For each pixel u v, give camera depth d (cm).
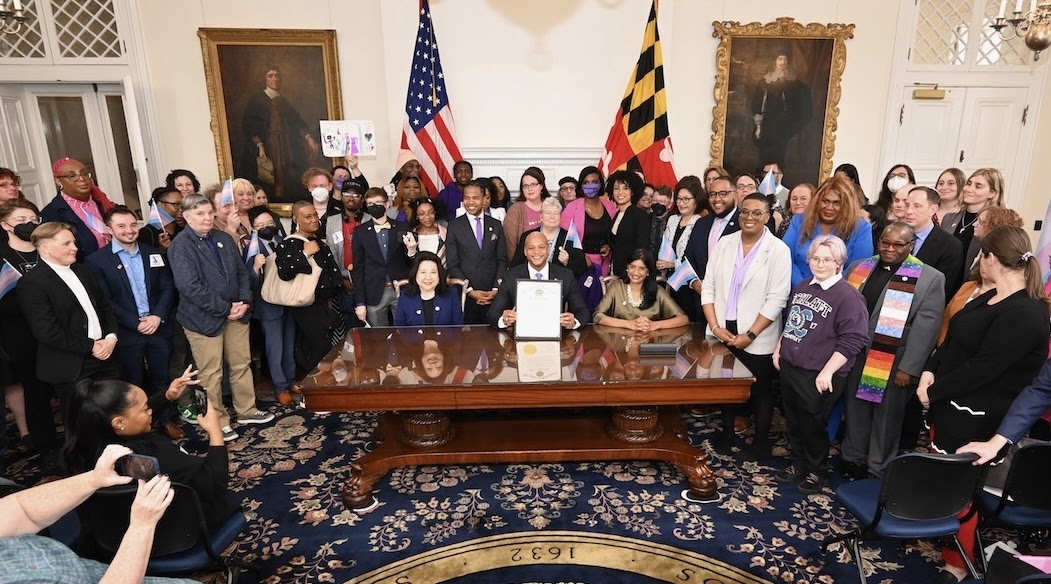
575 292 335
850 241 314
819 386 271
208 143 600
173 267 326
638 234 410
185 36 574
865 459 308
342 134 505
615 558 250
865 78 633
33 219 331
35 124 595
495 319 332
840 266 272
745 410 370
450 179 560
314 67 585
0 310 306
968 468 195
